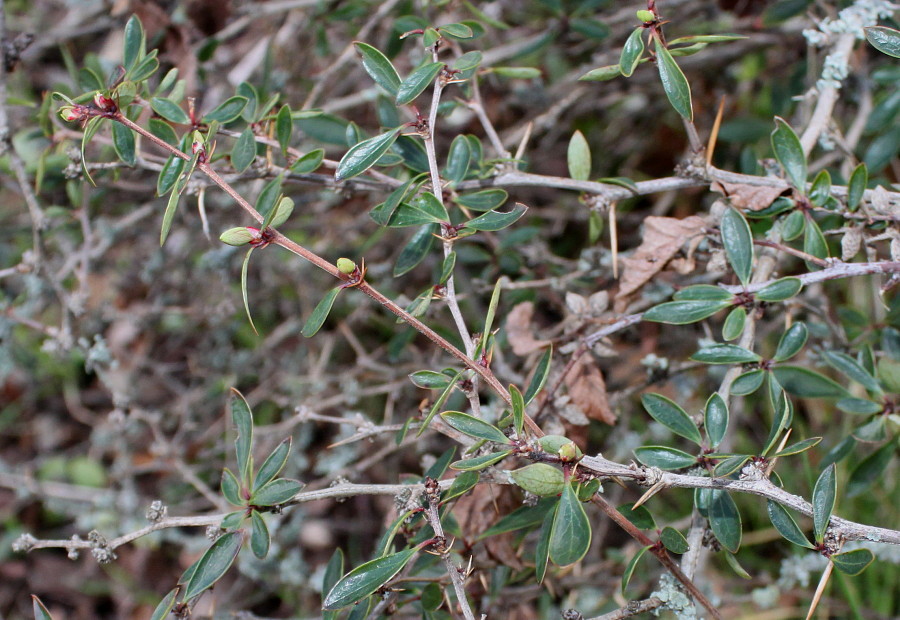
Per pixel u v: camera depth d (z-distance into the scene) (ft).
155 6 2.24
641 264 1.89
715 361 1.80
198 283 2.71
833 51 2.09
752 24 2.33
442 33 1.78
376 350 2.48
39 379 2.83
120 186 2.26
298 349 2.71
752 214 1.86
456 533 1.82
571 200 2.70
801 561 2.07
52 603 2.67
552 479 1.61
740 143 2.55
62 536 2.75
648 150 2.78
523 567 1.93
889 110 2.08
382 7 2.26
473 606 1.98
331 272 1.67
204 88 2.30
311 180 1.93
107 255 2.76
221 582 2.54
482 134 2.64
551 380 1.95
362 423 1.86
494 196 1.84
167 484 2.68
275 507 1.74
